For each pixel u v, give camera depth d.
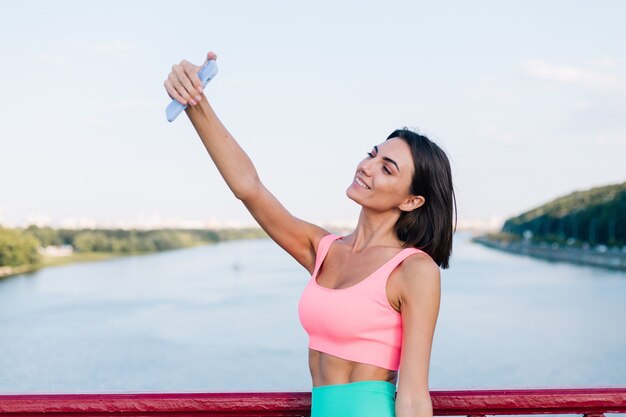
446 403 2.22
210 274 140.00
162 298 95.38
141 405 2.21
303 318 2.17
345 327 2.06
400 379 1.98
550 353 49.41
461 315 71.06
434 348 51.97
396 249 2.16
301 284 116.75
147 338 61.66
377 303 2.05
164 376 45.50
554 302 81.69
